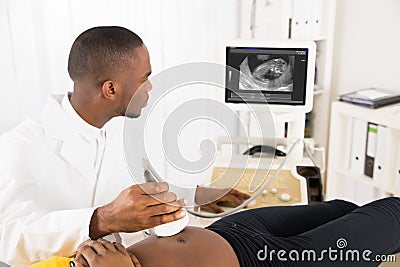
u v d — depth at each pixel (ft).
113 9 7.47
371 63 8.80
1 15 6.60
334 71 9.59
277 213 4.70
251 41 5.95
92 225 3.94
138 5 7.68
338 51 9.42
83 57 4.41
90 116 4.71
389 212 4.57
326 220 4.78
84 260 3.52
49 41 7.00
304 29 8.60
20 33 6.76
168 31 8.08
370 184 7.88
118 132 5.13
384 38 8.47
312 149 6.67
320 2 8.68
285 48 5.90
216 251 3.86
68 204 4.79
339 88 9.55
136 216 3.70
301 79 5.98
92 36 4.38
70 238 3.96
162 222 3.72
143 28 7.81
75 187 4.83
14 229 4.07
